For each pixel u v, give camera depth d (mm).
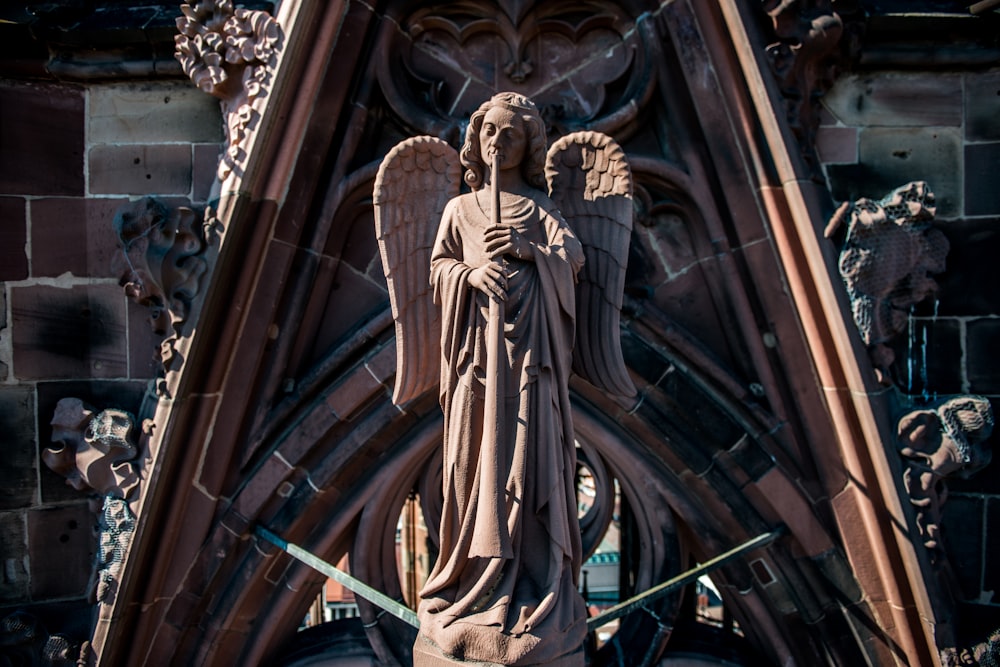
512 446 2756
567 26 4641
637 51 4598
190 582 4645
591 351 3117
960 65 4531
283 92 4320
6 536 4684
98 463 4520
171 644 4695
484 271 2744
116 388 4727
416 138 3021
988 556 4484
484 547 2711
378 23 4543
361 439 4641
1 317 4680
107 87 4758
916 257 4383
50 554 4742
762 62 4301
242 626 4785
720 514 4676
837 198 4602
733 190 4477
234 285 4441
